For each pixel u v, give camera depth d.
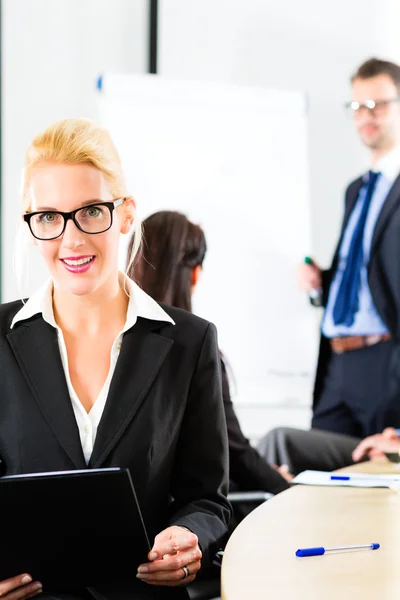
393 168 4.13
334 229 4.64
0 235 4.13
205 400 1.71
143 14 4.35
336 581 1.15
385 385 3.97
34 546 1.34
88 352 1.67
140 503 1.60
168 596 1.57
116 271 1.68
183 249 2.46
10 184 4.16
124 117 4.01
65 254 1.57
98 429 1.60
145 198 4.02
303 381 4.19
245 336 4.14
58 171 1.58
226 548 1.36
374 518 1.58
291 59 4.60
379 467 2.27
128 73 4.32
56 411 1.60
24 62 4.20
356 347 4.04
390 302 4.00
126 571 1.42
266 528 1.51
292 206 4.20
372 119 4.17
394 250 4.02
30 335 1.66
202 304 4.10
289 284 4.19
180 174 4.07
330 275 4.15
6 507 1.30
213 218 4.11
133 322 1.69
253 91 4.17
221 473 1.72
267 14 4.56
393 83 4.18
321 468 3.45
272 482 2.56
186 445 1.72
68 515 1.33
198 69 4.46
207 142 4.11
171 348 1.70
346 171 4.66
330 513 1.63
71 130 1.60
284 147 4.20
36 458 1.58
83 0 4.27
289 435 3.47
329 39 4.65
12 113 4.18
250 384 4.14
